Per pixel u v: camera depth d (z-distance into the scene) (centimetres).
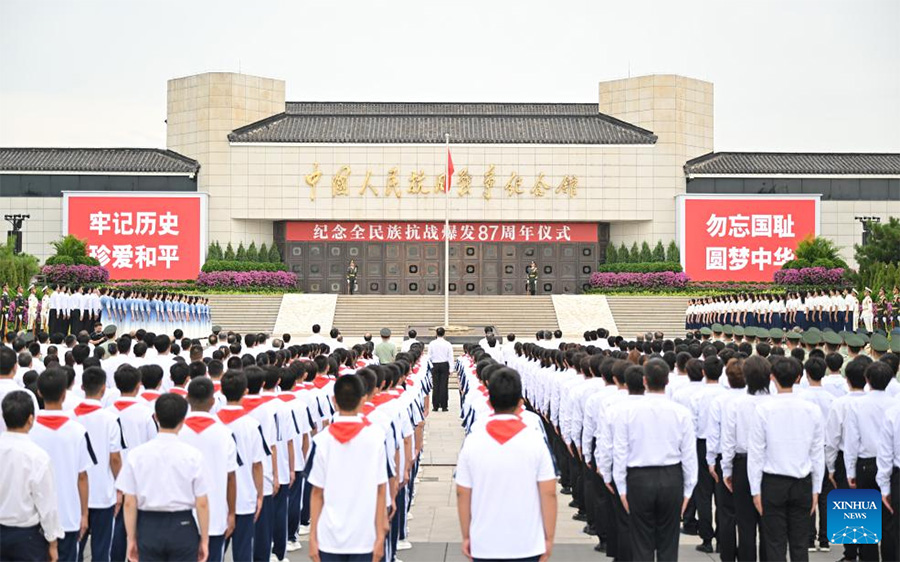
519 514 684
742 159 5456
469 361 2041
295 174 5272
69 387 1003
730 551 1016
